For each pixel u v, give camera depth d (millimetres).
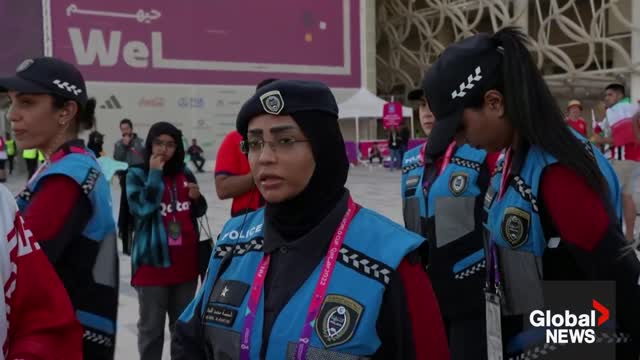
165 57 24953
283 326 1420
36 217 2193
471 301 3078
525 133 1812
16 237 1548
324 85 1472
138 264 3814
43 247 2189
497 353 2021
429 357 1437
